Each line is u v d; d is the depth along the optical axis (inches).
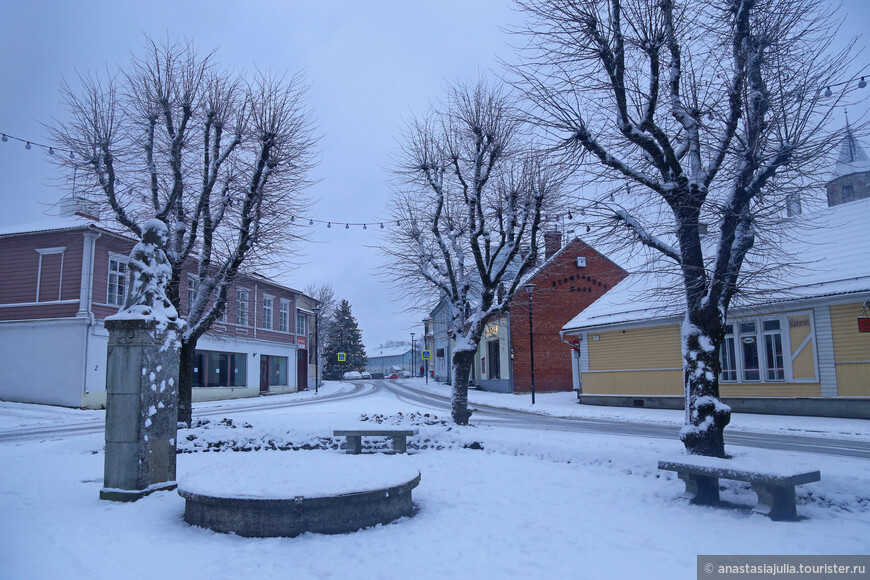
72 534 236.1
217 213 542.9
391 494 251.9
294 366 1711.4
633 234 372.8
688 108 354.9
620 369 1052.5
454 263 641.6
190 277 588.7
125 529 244.5
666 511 271.0
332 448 498.3
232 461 311.0
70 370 936.3
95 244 972.6
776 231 352.2
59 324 950.4
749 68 324.5
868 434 593.6
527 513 269.0
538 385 1416.1
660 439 519.5
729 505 281.0
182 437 482.0
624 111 352.5
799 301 762.2
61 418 826.8
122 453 306.3
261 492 237.0
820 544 217.0
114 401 311.0
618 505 283.9
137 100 529.0
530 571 190.5
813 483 288.2
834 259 791.7
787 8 333.4
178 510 277.4
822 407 749.9
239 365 1403.8
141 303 322.0
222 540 227.8
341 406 1016.2
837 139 311.1
